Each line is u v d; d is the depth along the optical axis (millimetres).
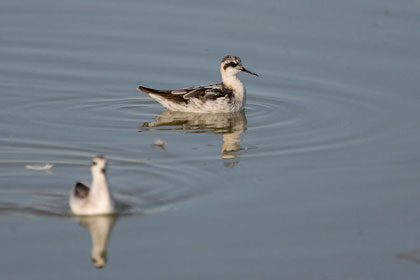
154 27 26234
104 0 28312
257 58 24234
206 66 23891
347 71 23297
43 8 27672
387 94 21891
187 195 15500
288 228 14430
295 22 26375
